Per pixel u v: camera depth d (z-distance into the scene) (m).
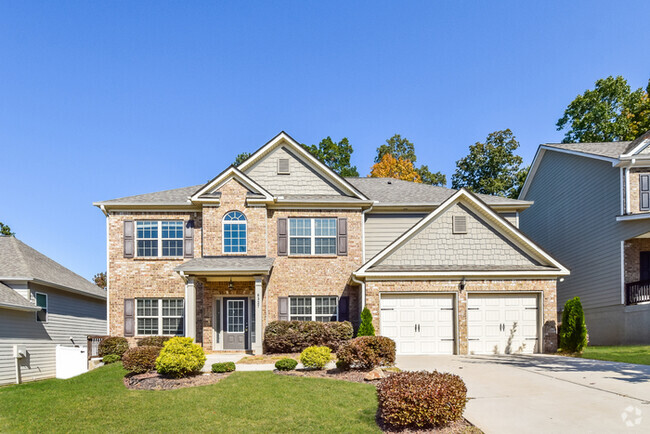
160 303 19.31
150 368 13.09
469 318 16.20
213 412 9.06
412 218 20.64
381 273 16.09
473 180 43.38
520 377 11.09
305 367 13.31
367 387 10.48
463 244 16.83
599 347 17.81
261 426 8.19
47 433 8.47
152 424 8.58
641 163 19.45
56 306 20.95
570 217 23.98
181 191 21.28
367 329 15.76
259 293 16.95
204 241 18.67
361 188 22.98
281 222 19.34
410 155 49.94
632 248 19.67
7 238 21.59
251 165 20.30
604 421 7.41
